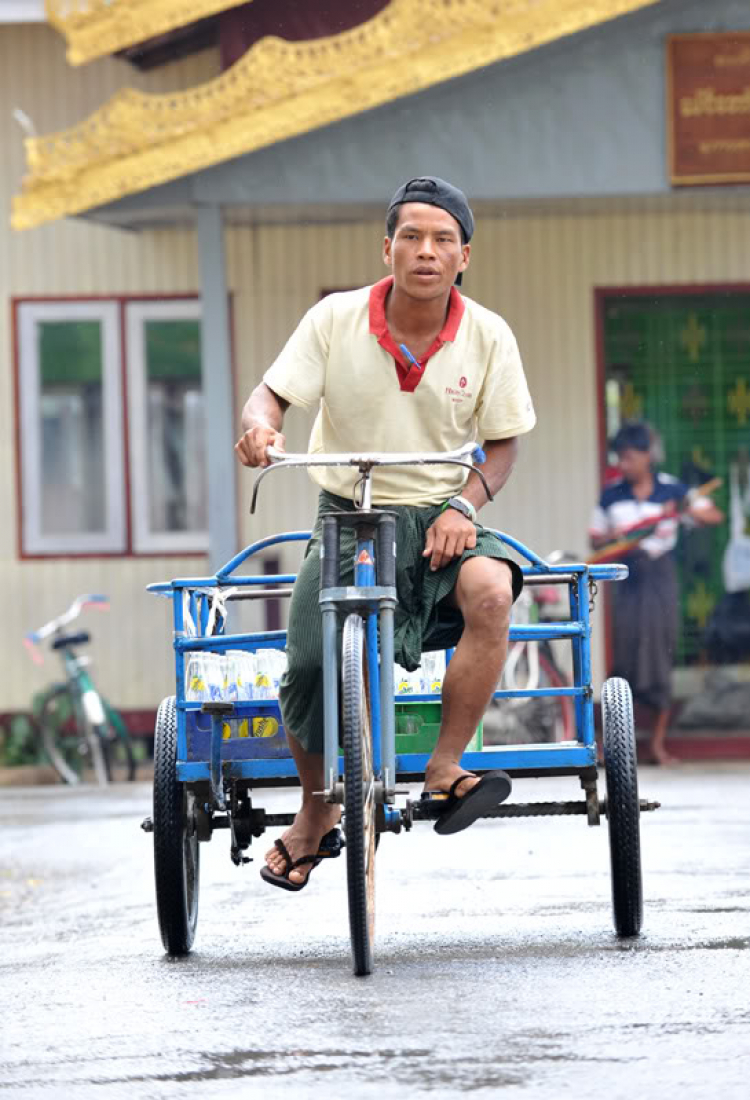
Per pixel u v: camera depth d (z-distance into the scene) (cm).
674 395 3872
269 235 3866
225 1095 909
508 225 3866
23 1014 1147
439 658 1380
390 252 1299
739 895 1581
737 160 3162
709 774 3238
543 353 3872
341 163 3219
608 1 3077
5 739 3881
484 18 3097
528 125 3186
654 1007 1081
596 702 3675
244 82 3158
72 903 1744
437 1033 1025
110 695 3928
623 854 1335
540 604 3356
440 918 1509
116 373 3934
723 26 3156
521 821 2355
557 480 3878
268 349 3866
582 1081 908
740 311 3866
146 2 3241
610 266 3866
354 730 1180
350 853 1189
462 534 1259
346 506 1328
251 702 1334
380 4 3541
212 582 1392
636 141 3181
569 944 1334
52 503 3956
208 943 1430
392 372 1302
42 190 3234
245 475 3859
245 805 1382
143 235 3925
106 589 3941
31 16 3750
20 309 3938
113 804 2947
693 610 3872
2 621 3938
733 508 3875
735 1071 923
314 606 1267
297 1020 1079
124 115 3203
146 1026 1091
